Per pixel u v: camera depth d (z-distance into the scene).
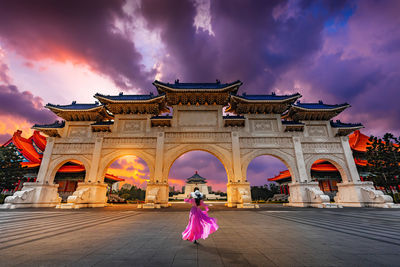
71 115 24.42
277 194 45.69
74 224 8.81
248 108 24.39
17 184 29.09
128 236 6.13
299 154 22.56
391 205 18.19
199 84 26.06
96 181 21.89
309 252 4.32
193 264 3.56
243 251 4.43
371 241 5.39
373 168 23.28
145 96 25.86
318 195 19.70
